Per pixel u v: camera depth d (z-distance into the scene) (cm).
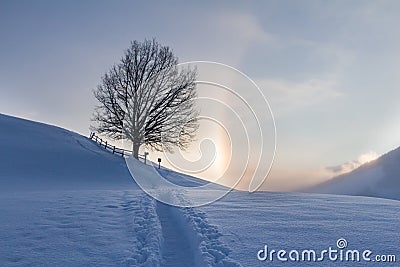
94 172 2664
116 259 576
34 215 827
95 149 3462
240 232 722
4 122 3700
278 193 1429
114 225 763
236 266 548
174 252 649
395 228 767
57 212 863
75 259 574
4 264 550
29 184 2050
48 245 631
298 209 983
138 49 3525
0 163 2527
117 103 3566
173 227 817
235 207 1002
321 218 860
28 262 559
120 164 2956
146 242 658
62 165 2738
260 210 957
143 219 800
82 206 945
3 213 845
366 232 733
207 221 806
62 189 1834
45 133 3628
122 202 1023
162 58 3522
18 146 3017
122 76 3525
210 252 607
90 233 699
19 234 684
